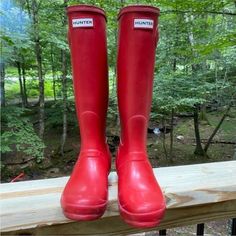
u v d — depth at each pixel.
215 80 4.48
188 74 4.21
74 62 0.57
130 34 0.55
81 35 0.55
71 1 3.48
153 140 5.32
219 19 3.60
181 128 5.72
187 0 2.33
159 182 0.63
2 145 3.90
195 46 2.86
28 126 4.22
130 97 0.57
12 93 6.43
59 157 4.70
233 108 5.85
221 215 0.64
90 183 0.54
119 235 0.58
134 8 0.53
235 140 5.15
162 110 4.23
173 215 0.60
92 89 0.57
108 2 2.75
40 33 4.16
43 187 0.62
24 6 4.23
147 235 0.78
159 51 3.75
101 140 0.61
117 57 0.59
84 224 0.56
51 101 5.98
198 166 0.73
